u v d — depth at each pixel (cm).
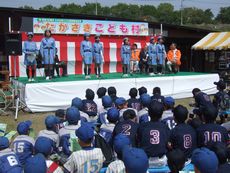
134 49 1903
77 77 1569
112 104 747
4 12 1966
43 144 436
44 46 1437
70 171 430
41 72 1795
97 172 433
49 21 1875
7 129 1040
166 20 9912
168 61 1834
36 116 1216
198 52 2861
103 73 1997
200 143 517
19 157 513
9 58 1809
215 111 529
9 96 1221
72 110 545
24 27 1823
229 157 416
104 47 2055
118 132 553
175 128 523
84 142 433
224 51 2717
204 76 1688
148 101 748
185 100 1579
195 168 325
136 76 1570
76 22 1945
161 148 510
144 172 325
